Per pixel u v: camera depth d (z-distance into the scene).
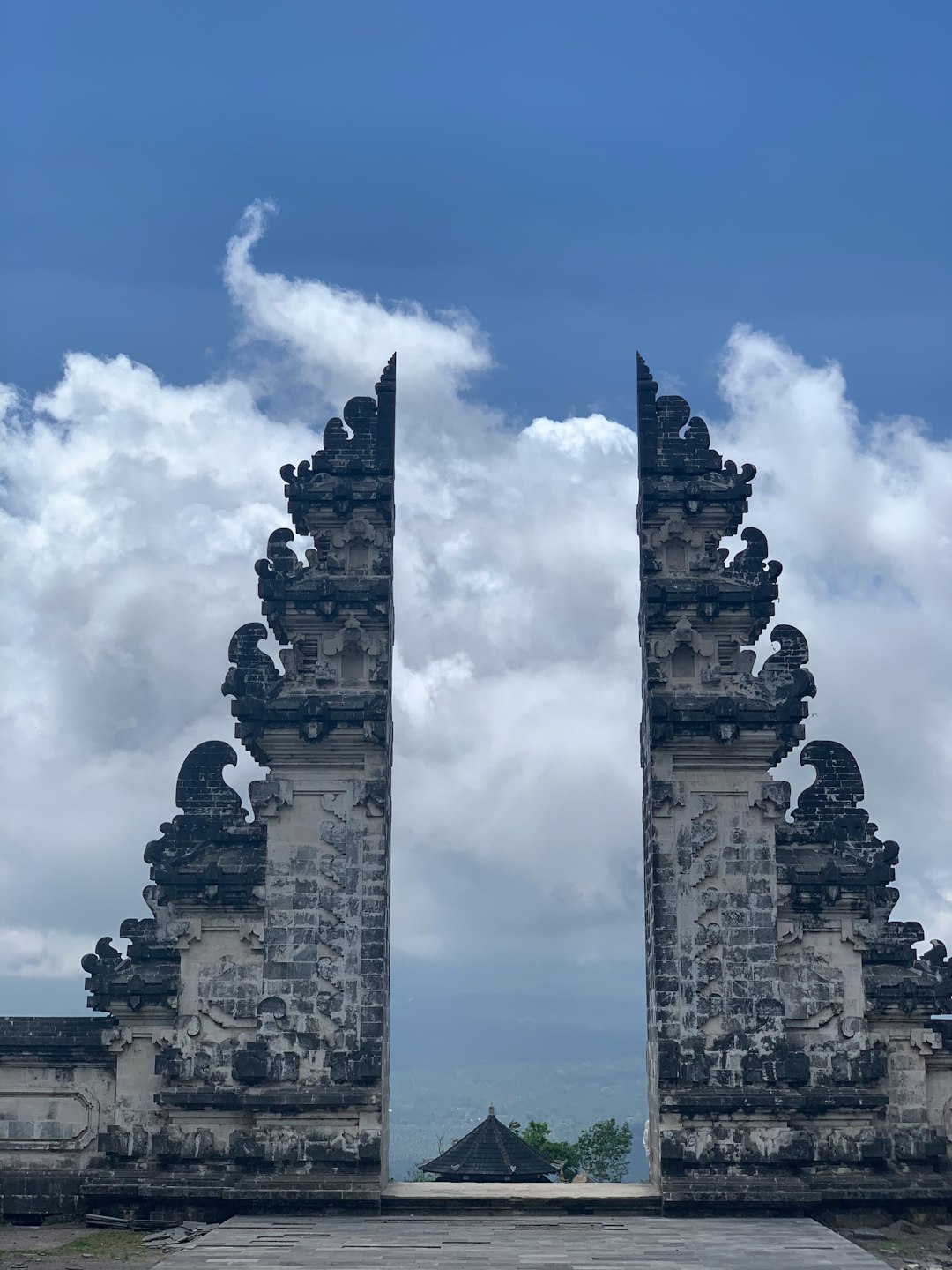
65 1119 36.94
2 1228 35.19
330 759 38.34
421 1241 30.98
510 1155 54.03
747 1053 36.34
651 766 38.22
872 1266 27.77
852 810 38.88
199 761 39.34
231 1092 36.16
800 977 37.19
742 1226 33.25
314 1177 35.25
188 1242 32.69
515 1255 29.11
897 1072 36.91
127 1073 36.88
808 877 37.62
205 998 37.00
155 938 37.66
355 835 37.78
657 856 37.69
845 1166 35.94
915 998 36.91
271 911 37.34
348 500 39.91
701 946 37.03
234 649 39.75
